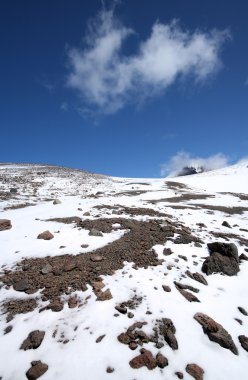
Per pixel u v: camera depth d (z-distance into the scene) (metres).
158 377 5.12
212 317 6.99
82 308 6.90
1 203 22.73
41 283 8.06
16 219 15.99
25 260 9.70
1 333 6.18
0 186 33.69
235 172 83.56
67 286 7.84
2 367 5.27
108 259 9.71
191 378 5.18
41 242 11.38
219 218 21.27
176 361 5.51
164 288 7.97
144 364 5.32
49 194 32.34
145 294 7.58
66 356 5.48
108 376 5.05
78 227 13.65
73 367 5.23
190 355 5.71
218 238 13.69
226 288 8.55
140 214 17.86
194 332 6.38
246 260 10.91
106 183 48.75
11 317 6.70
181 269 9.39
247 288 8.65
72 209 19.59
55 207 20.97
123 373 5.12
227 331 6.54
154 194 36.56
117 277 8.46
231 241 13.41
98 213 17.92
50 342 5.86
